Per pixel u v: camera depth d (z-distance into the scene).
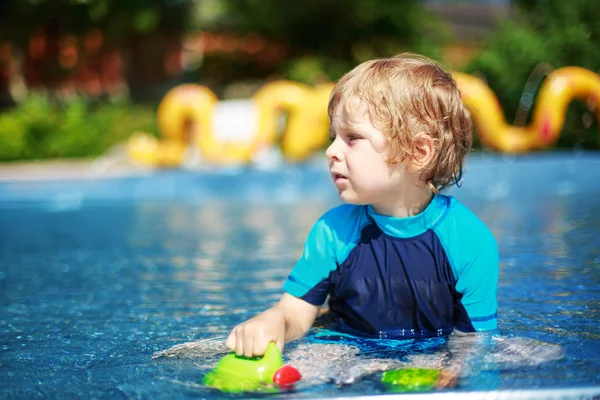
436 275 1.83
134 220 5.14
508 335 1.80
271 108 7.51
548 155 7.74
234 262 3.34
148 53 17.47
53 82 16.36
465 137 1.89
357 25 18.67
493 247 1.85
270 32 19.42
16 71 15.86
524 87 9.94
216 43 20.39
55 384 1.47
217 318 2.19
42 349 1.81
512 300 2.26
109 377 1.52
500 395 1.31
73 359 1.70
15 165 8.97
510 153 7.51
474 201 5.64
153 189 6.93
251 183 7.01
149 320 2.17
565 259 3.03
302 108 7.49
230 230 4.49
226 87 18.94
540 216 4.61
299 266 1.94
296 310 1.90
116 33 15.77
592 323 1.92
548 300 2.25
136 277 3.02
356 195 1.78
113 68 17.28
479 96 7.32
